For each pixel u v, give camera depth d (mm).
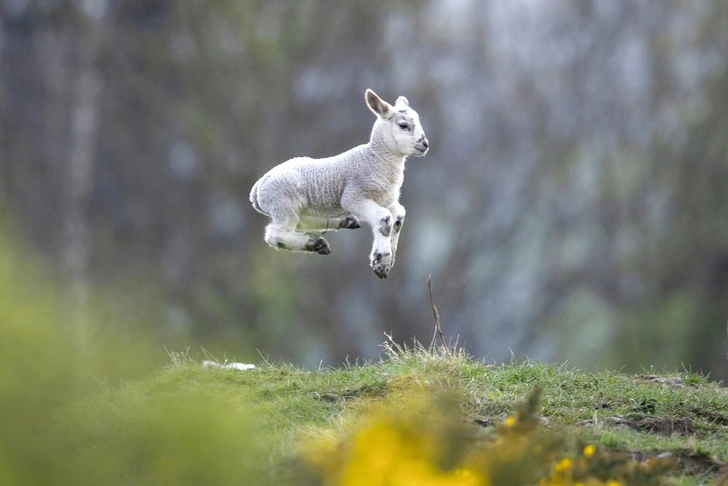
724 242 122750
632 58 135125
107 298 85562
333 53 125312
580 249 125938
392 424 24719
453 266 120562
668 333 117000
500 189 126250
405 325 115312
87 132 119875
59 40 122438
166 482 22531
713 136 126812
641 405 35000
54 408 22484
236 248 117062
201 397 26625
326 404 33625
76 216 116250
